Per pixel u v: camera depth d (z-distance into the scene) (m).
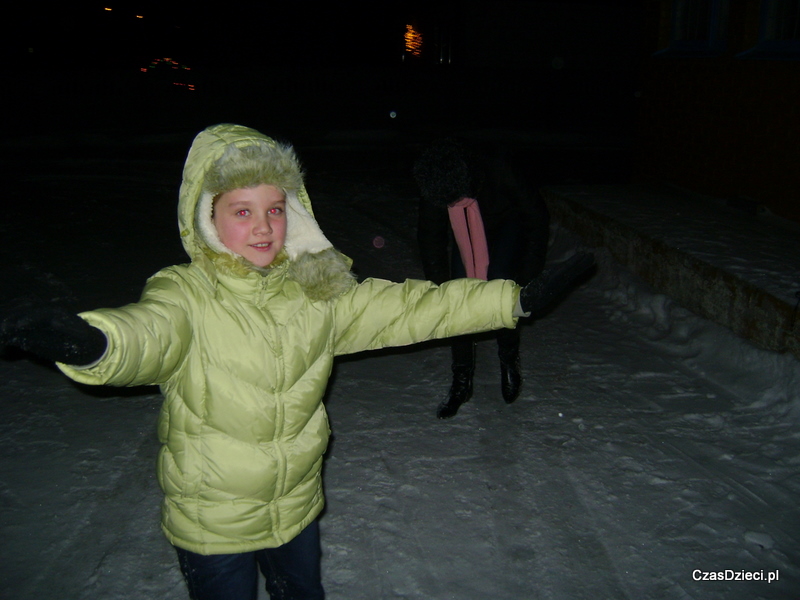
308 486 1.74
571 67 18.92
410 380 4.04
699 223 5.40
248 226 1.56
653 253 4.94
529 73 17.48
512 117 17.72
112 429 3.42
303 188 1.77
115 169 11.02
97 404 3.65
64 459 3.16
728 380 3.88
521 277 3.38
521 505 2.89
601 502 2.91
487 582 2.47
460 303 1.79
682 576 2.50
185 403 1.57
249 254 1.58
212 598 1.70
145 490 2.95
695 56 6.64
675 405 3.70
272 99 17.06
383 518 2.80
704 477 3.07
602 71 19.09
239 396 1.57
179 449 1.60
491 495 2.95
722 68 6.29
